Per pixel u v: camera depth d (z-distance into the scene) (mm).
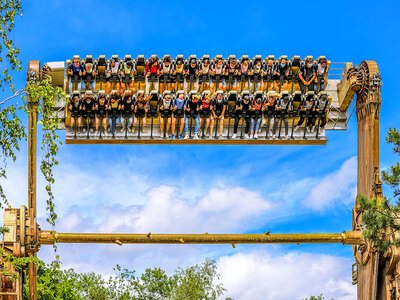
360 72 38875
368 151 38312
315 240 37188
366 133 38625
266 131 39531
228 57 39531
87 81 39219
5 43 25891
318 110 38969
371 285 36875
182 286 49562
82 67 38875
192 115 39156
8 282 34375
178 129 39438
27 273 36781
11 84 25828
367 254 36688
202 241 36906
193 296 48875
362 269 38062
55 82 39281
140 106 38688
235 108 38812
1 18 25984
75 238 36531
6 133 25500
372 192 37750
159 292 57719
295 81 40125
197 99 38688
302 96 38688
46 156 26672
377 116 38281
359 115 39312
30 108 35062
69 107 38531
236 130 39344
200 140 39406
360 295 38312
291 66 39594
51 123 26391
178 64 39312
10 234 35344
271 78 39906
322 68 39625
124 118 39156
